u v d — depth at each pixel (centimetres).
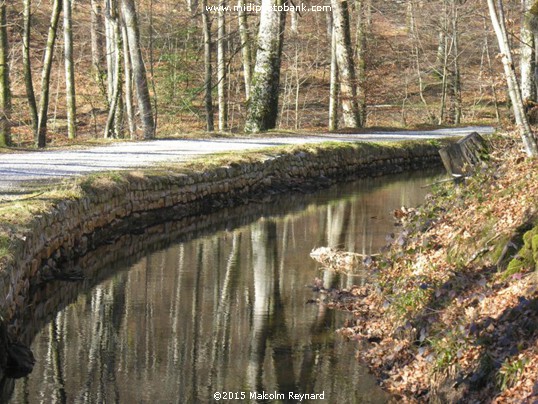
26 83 2809
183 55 4344
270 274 1436
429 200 1480
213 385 940
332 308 1232
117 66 3372
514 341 803
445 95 4584
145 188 1880
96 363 1010
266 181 2377
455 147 1572
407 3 4981
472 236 1097
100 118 4403
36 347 1063
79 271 1423
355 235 1777
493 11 1240
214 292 1323
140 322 1169
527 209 1059
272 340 1092
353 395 905
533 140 1254
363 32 4059
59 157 2178
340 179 2680
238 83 4409
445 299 988
